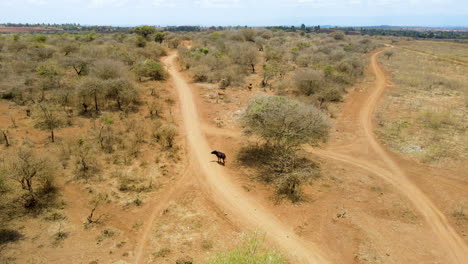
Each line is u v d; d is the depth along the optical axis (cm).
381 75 4766
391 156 2061
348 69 4406
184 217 1361
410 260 1142
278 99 1972
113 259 1095
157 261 1096
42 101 2572
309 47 6444
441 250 1202
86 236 1195
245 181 1700
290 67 4781
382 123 2630
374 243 1226
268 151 2067
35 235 1170
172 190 1579
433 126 2541
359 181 1727
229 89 3562
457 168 1859
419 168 1884
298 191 1589
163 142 2123
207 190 1597
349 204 1497
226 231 1284
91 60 3506
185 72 4350
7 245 1104
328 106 3045
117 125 2298
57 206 1352
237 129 2461
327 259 1148
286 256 1151
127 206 1410
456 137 2309
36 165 1362
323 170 1844
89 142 1962
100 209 1370
